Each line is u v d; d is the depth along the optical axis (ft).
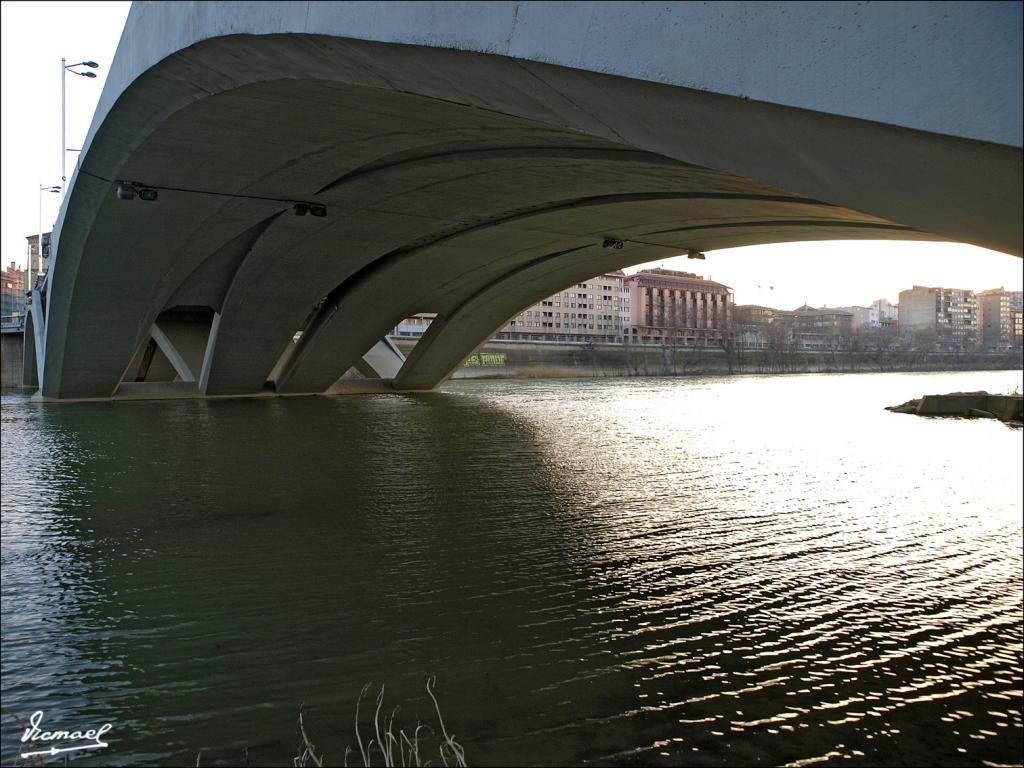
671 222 72.18
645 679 21.42
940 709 19.83
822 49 9.09
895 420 105.09
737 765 17.19
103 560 32.14
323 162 57.11
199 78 38.60
